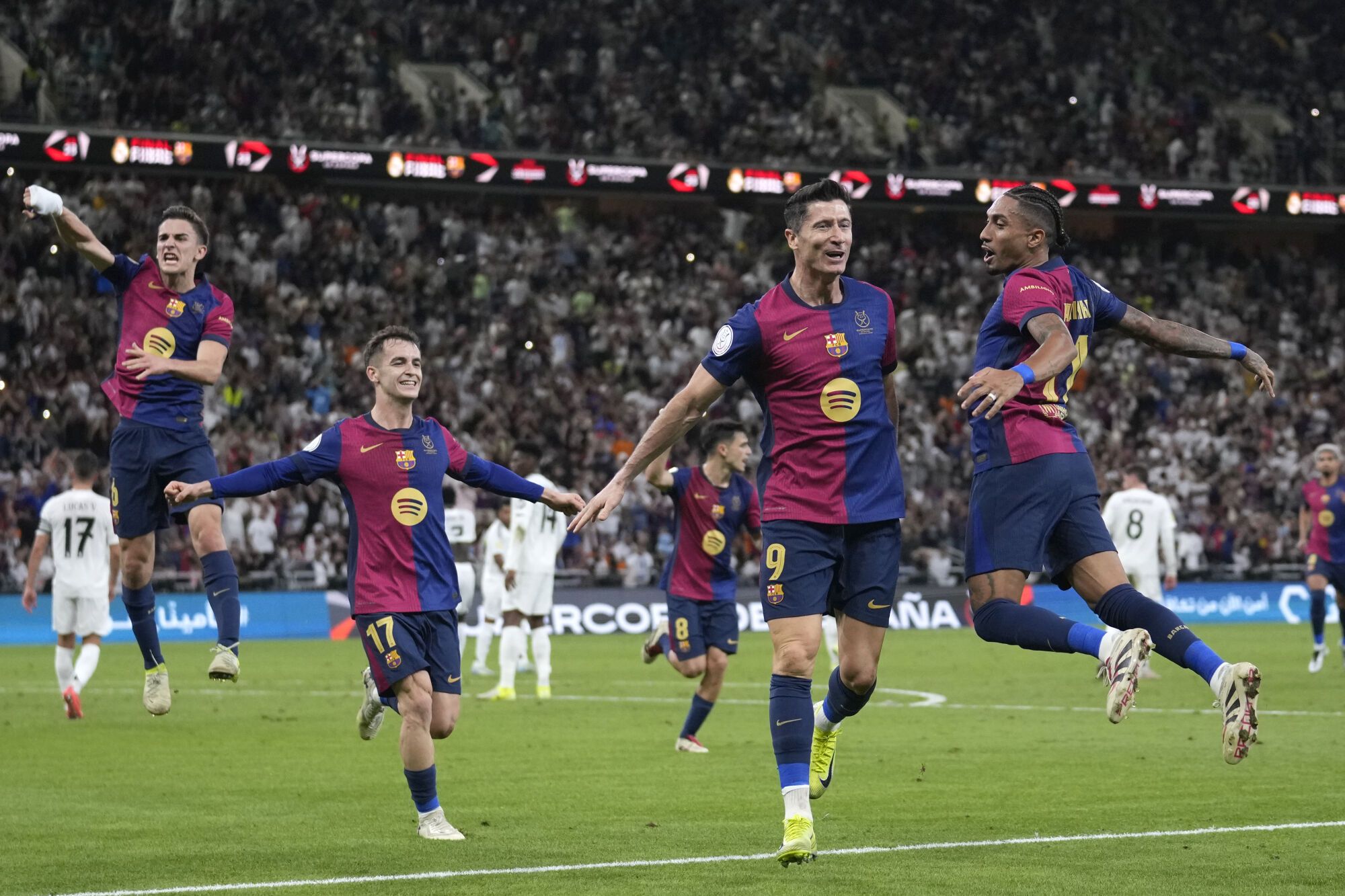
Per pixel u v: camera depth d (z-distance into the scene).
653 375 91.69
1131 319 18.88
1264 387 19.19
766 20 106.62
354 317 88.12
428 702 19.55
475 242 93.69
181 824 20.59
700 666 29.16
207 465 23.84
